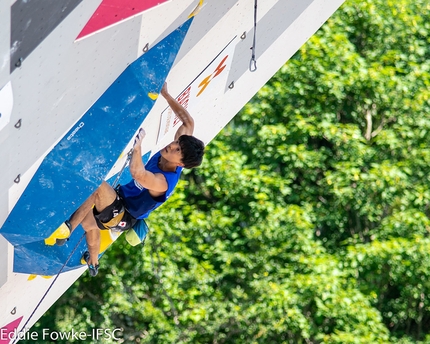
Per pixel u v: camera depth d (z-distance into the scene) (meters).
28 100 17.62
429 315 56.97
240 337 52.47
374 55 55.12
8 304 26.50
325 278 48.22
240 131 54.88
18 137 18.08
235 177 50.53
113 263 52.03
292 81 53.00
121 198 20.55
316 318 51.97
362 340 47.91
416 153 52.44
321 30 53.84
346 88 52.06
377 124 57.72
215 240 54.16
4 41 15.97
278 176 52.62
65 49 17.48
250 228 51.22
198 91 25.83
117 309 51.31
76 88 18.83
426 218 50.41
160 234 49.66
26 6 15.66
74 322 51.88
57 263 22.69
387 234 51.84
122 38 19.03
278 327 49.75
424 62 56.75
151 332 51.22
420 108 52.28
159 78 20.66
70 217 20.23
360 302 49.06
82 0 16.80
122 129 20.02
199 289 52.94
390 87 52.06
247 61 27.17
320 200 55.28
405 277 52.31
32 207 19.55
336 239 56.84
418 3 57.00
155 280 53.94
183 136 19.72
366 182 50.56
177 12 20.23
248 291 52.50
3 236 20.03
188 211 52.41
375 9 53.72
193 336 51.53
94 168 19.69
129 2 18.09
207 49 23.59
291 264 51.00
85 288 55.09
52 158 19.50
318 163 51.47
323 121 51.59
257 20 24.83
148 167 20.12
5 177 18.53
